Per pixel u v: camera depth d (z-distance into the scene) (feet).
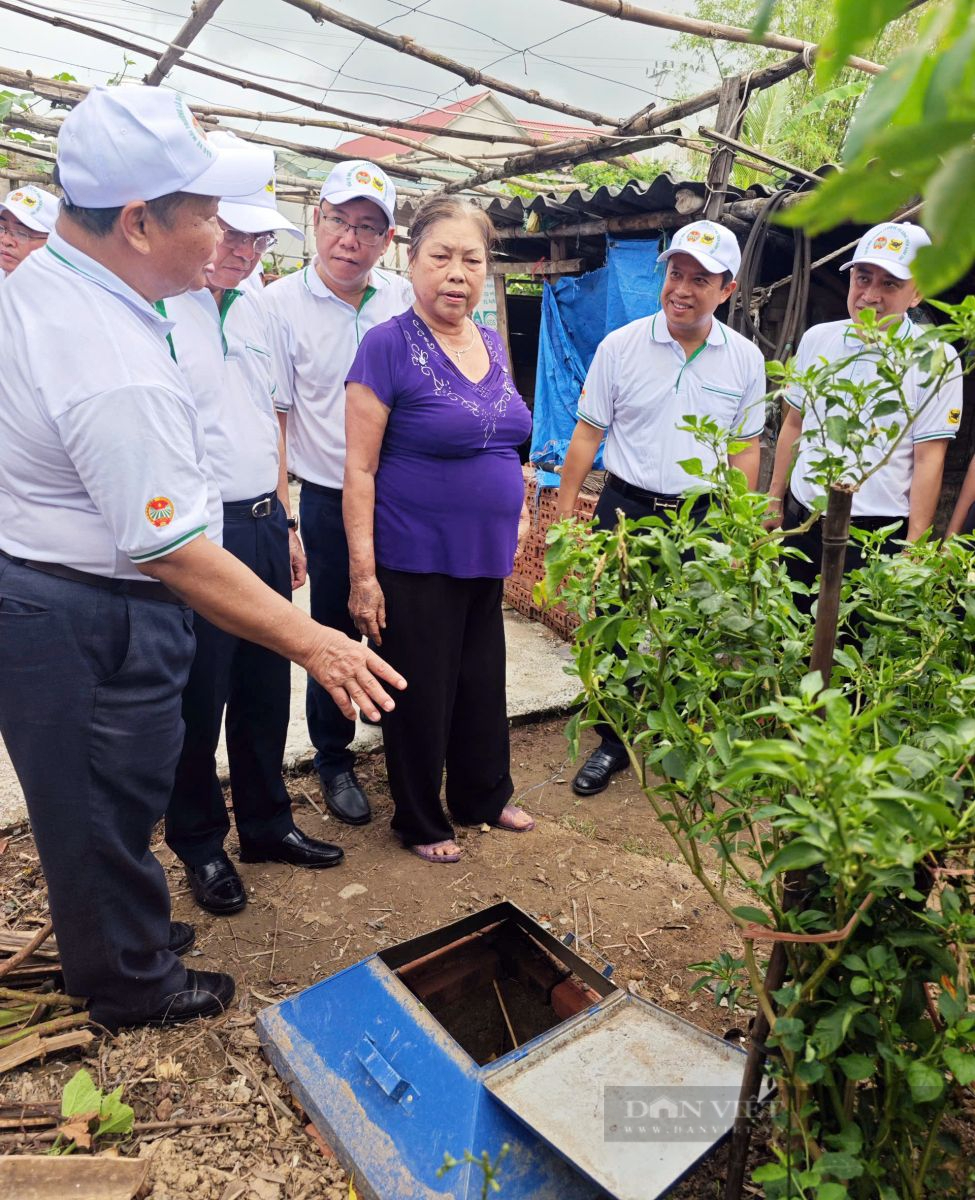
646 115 17.57
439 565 8.63
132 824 6.29
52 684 5.79
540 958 6.77
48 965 7.45
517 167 21.53
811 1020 4.37
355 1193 5.52
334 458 9.98
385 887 9.04
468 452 8.48
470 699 9.55
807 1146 4.29
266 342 8.45
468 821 10.26
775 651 4.79
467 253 8.16
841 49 1.25
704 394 9.91
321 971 7.80
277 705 8.77
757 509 4.61
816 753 3.26
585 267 19.76
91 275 5.41
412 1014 5.85
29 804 6.08
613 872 9.32
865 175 1.12
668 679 4.70
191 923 8.40
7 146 19.88
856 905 4.22
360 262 9.61
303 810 10.52
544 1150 5.14
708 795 4.66
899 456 9.55
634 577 4.54
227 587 5.80
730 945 8.12
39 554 5.75
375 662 6.07
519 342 25.40
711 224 9.32
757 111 26.78
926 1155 4.45
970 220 1.07
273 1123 6.16
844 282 15.24
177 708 6.40
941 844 3.68
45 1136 5.90
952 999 4.10
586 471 10.96
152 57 17.65
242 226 7.36
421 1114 5.36
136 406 5.29
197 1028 7.04
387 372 8.28
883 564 5.13
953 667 5.05
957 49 1.11
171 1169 5.80
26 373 5.36
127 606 5.93
